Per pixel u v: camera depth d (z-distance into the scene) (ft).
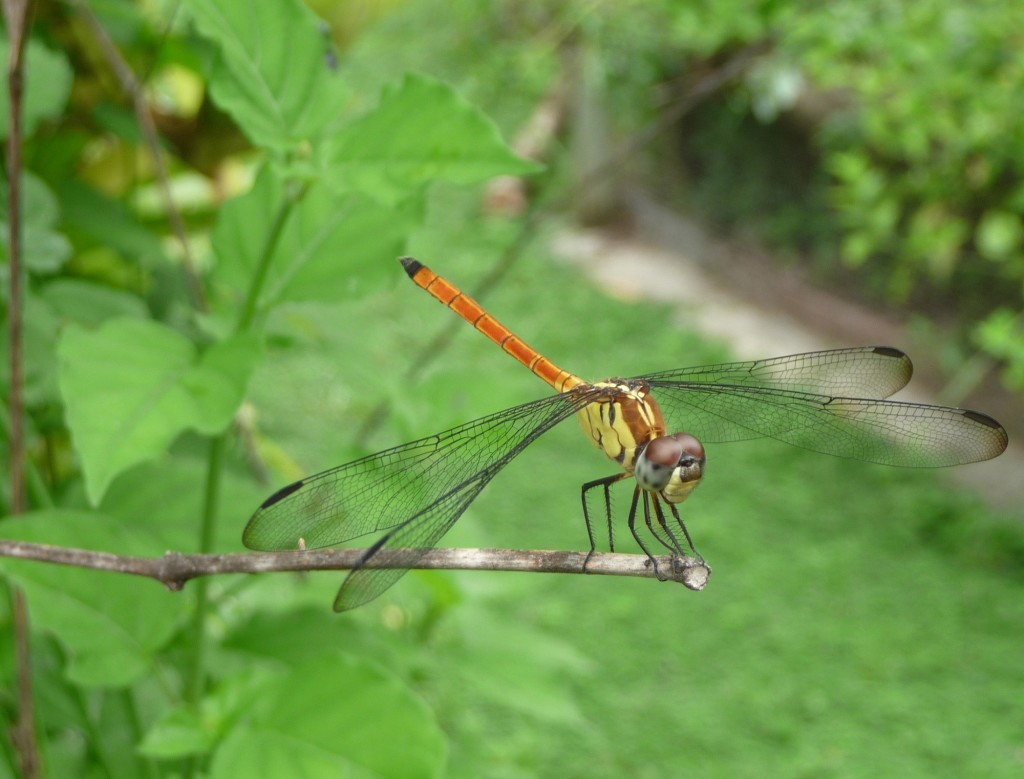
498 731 1.27
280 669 0.71
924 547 1.65
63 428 0.74
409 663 0.73
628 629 1.49
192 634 0.69
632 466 0.67
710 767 1.26
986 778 1.23
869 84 1.60
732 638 1.48
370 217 0.68
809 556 1.63
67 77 0.71
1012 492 1.76
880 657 1.43
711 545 1.66
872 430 0.73
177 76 0.88
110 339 0.64
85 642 0.65
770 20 1.47
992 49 1.56
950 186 1.72
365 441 0.82
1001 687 1.37
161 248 0.79
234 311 0.71
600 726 1.32
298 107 0.65
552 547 1.63
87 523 0.66
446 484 0.66
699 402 0.74
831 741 1.30
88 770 0.73
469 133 0.63
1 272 0.68
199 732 0.65
